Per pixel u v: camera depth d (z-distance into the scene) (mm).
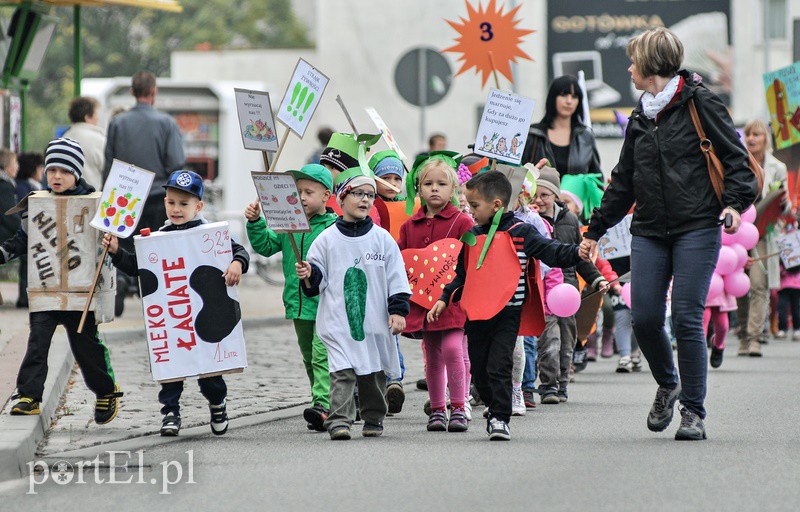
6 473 16062
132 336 32250
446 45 70625
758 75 66875
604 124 67562
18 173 39000
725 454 17203
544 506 14047
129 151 33938
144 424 20094
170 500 14648
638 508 13938
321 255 19203
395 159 23297
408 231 20984
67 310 19250
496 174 18859
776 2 67375
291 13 136375
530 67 67875
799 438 18578
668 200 18078
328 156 23062
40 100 123250
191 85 57438
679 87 18062
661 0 67062
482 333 19000
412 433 19719
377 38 71062
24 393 18969
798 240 33688
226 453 17719
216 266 19250
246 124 19969
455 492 14805
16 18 39406
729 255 27906
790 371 28047
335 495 14734
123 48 127812
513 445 18219
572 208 26609
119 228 18875
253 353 30547
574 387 25953
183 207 19406
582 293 23578
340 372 19062
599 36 67312
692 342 18266
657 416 18750
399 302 19203
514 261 18625
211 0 132250
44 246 19266
